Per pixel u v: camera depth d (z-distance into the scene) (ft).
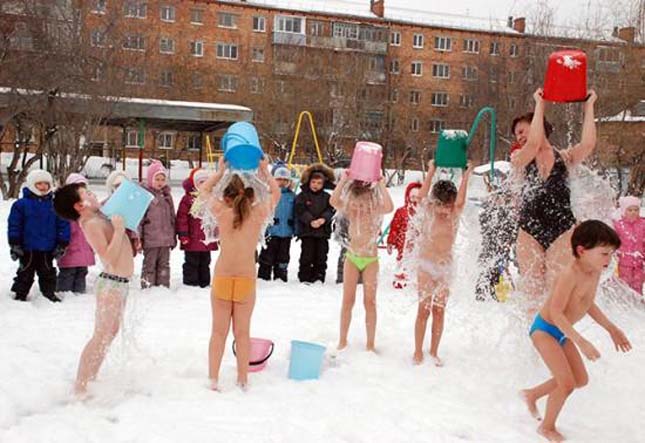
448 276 16.11
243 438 10.94
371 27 145.79
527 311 14.39
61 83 60.59
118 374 14.05
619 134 67.67
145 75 81.20
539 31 86.89
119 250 13.23
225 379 14.19
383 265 30.45
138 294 22.81
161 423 11.48
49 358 15.06
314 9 144.66
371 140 126.00
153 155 120.88
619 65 69.26
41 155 66.44
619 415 12.96
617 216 23.12
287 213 27.14
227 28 135.95
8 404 12.01
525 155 14.06
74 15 61.72
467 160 16.34
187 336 17.43
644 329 19.65
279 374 14.89
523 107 89.35
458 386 14.39
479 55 129.90
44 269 21.50
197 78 130.62
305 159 121.80
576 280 11.62
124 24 72.08
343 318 17.17
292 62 125.49
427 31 150.30
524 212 14.38
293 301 22.88
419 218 16.55
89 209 13.29
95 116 65.36
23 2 58.70
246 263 13.83
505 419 12.55
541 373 14.52
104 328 13.16
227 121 73.67
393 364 15.88
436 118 150.20
